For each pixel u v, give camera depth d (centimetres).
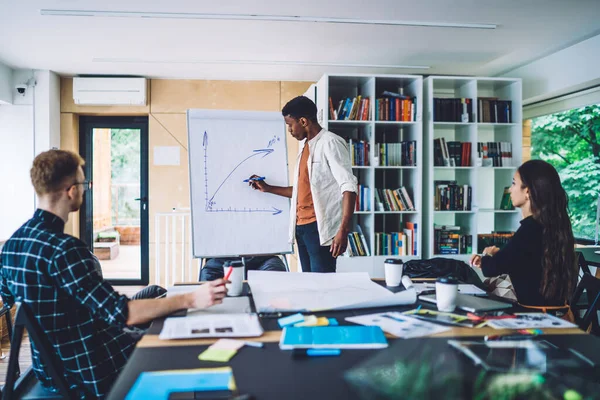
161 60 487
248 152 279
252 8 345
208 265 308
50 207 143
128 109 561
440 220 522
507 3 341
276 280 178
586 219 568
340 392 88
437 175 524
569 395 90
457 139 508
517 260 180
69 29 392
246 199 272
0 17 362
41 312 136
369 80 457
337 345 111
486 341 113
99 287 136
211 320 132
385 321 132
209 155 273
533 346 110
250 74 550
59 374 136
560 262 175
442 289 144
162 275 573
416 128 466
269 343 115
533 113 567
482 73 558
